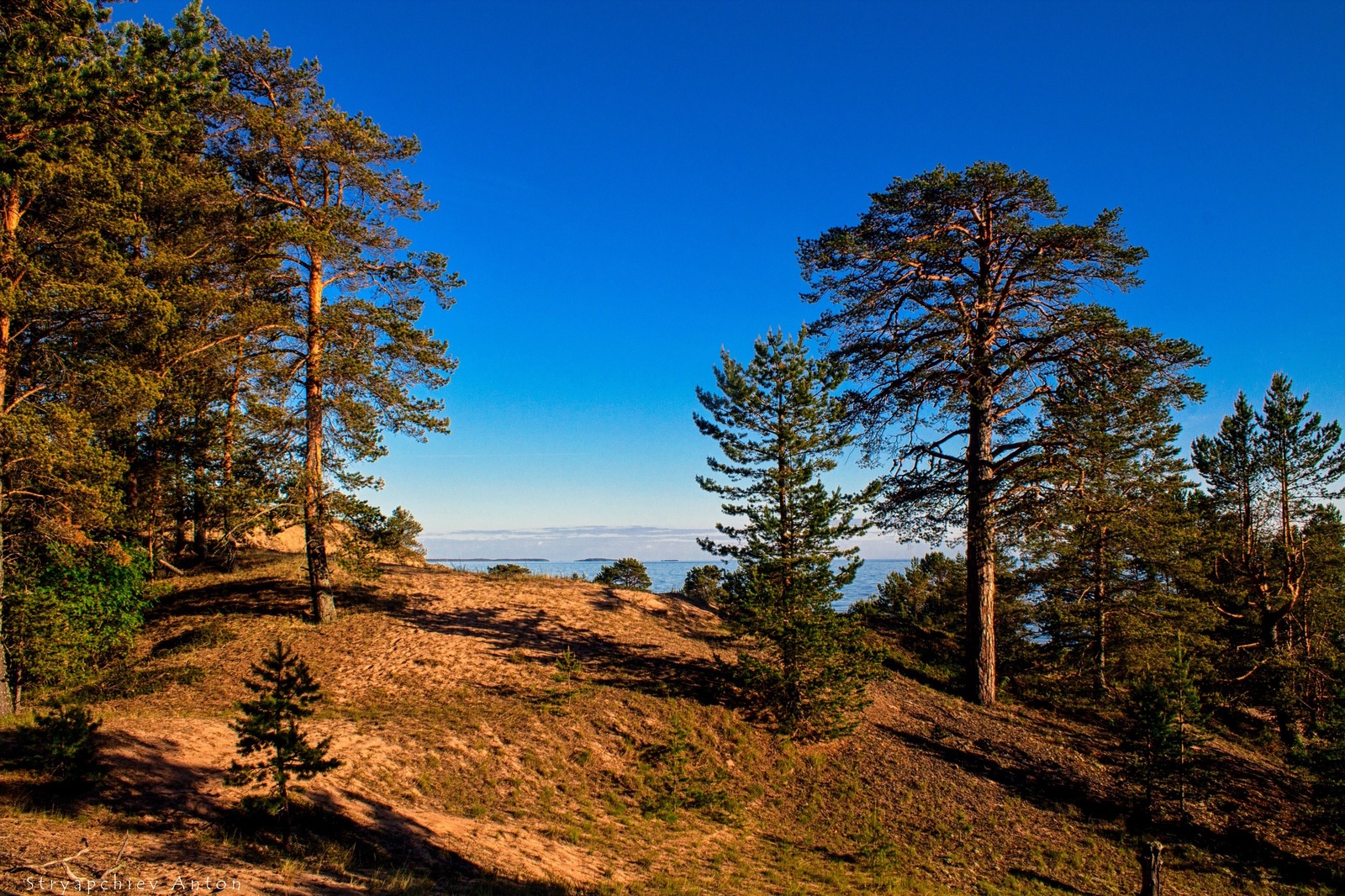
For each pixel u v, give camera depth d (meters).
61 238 14.56
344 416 21.08
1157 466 25.73
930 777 17.64
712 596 28.75
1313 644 35.84
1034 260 19.52
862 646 18.69
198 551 30.19
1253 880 16.05
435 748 14.58
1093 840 16.27
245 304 20.67
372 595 24.36
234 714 14.73
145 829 8.73
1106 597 25.81
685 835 13.72
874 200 20.88
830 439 19.19
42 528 14.82
